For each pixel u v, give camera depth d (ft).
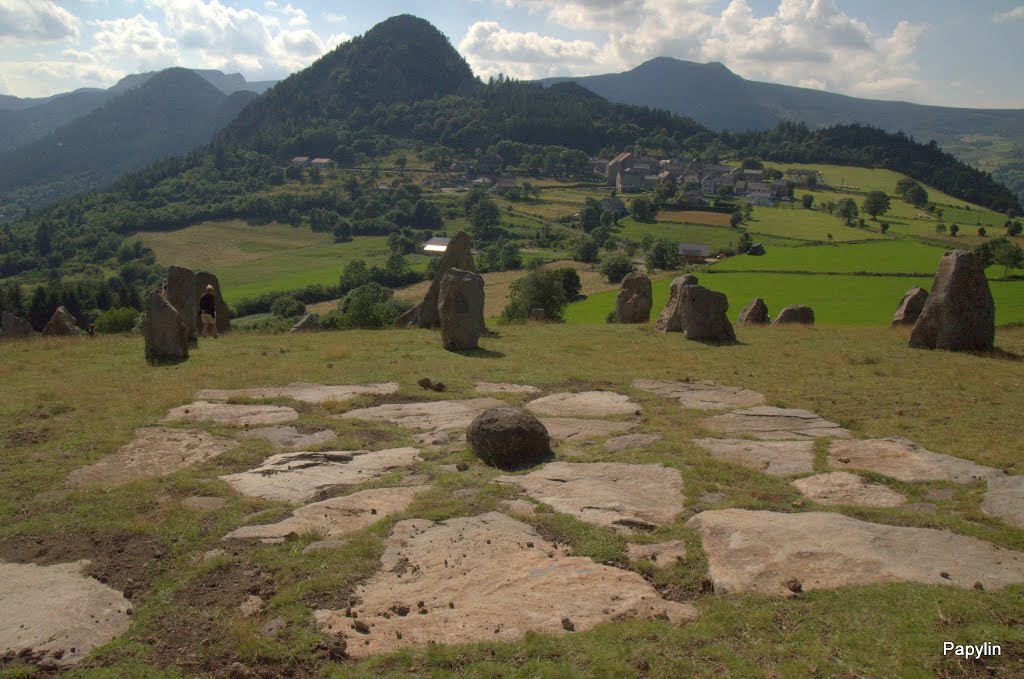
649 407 53.21
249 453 42.04
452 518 32.14
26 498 35.68
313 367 66.08
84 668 22.43
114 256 505.66
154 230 571.28
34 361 71.82
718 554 28.17
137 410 50.70
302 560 28.40
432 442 44.55
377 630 23.91
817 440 43.68
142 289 381.40
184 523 32.19
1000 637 21.89
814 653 21.67
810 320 114.01
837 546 28.09
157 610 25.46
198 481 37.37
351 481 37.70
